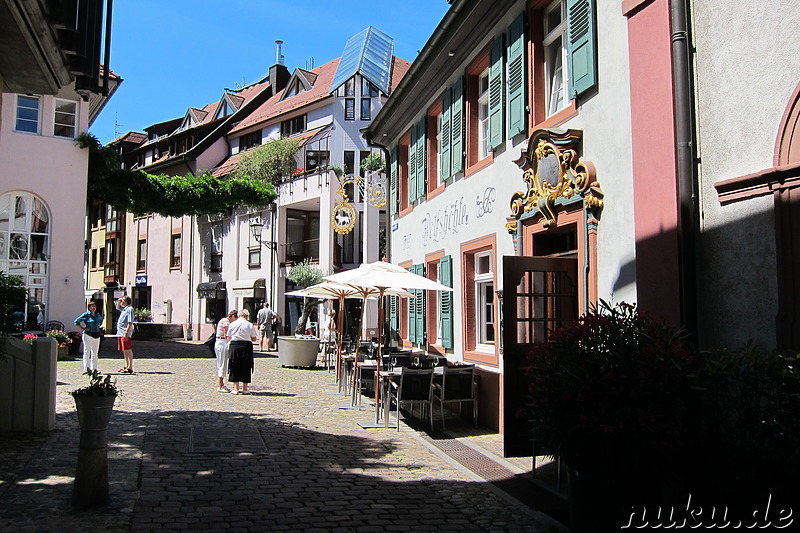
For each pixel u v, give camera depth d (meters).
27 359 8.42
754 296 5.28
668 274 6.01
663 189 6.11
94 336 15.80
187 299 38.72
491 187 10.45
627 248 6.75
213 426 9.28
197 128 41.44
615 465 4.57
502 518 5.61
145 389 13.27
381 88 32.56
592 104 7.51
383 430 9.68
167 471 6.77
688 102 5.96
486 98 11.42
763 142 5.27
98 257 48.41
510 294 7.65
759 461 4.24
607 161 7.18
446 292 12.48
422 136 14.53
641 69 6.48
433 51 12.19
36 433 8.30
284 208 32.69
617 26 7.06
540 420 4.93
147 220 43.03
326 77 37.03
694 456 4.51
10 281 7.31
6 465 6.67
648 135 6.35
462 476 7.05
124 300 16.55
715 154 5.73
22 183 21.03
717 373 4.39
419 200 14.80
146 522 5.20
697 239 5.85
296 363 19.44
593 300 7.32
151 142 44.56
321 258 30.58
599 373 4.55
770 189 5.12
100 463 5.53
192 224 38.88
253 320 33.53
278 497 6.02
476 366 10.70
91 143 21.89
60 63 7.80
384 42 35.31
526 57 9.24
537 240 8.94
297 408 11.45
